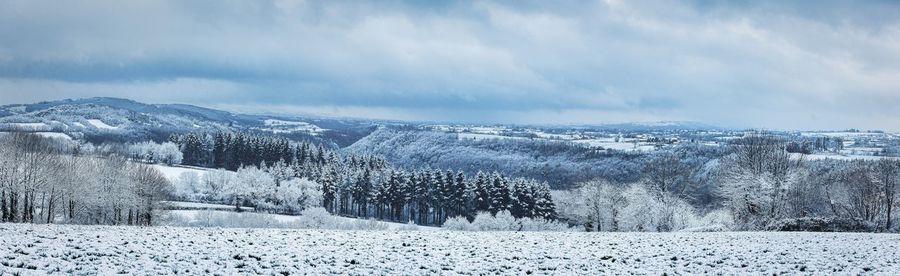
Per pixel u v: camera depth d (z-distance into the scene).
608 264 22.47
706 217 66.00
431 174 122.94
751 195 60.16
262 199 119.94
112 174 68.19
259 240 25.81
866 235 34.41
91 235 24.67
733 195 62.62
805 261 23.33
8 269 16.41
